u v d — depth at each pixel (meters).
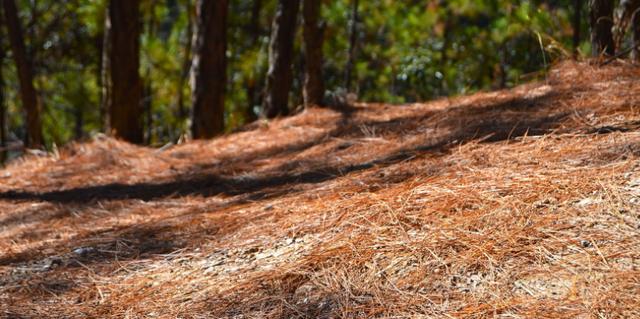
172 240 3.53
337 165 4.56
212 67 7.14
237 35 12.85
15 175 6.11
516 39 10.32
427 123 5.04
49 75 14.55
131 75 7.42
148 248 3.47
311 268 2.79
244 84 13.12
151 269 3.21
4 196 5.31
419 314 2.37
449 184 3.24
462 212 2.94
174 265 3.20
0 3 12.53
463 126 4.63
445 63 11.51
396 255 2.74
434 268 2.61
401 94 12.48
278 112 7.28
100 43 13.13
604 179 2.95
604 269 2.38
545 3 9.31
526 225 2.73
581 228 2.65
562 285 2.36
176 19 14.45
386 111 6.25
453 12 11.15
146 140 14.59
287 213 3.51
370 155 4.63
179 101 12.52
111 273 3.23
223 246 3.30
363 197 3.34
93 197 4.94
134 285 3.06
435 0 11.38
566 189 2.93
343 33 12.88
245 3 13.70
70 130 17.12
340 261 2.79
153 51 11.84
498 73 10.37
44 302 3.01
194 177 5.16
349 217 3.17
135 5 7.37
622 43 6.04
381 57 12.88
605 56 5.46
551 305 2.26
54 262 3.47
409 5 12.46
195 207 4.22
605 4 5.63
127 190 5.05
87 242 3.72
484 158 3.59
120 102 7.41
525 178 3.13
